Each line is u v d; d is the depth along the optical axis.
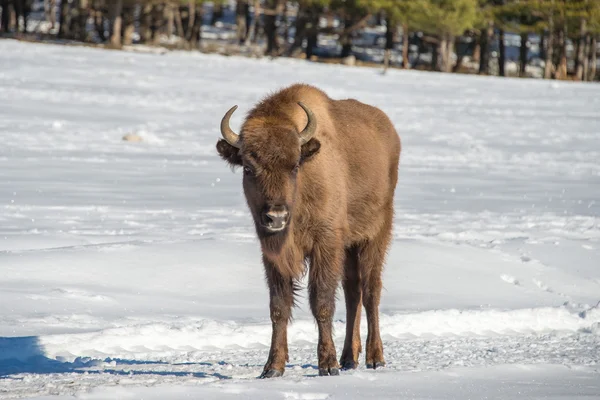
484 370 23.73
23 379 22.00
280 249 23.38
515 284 37.53
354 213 27.47
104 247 38.53
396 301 34.09
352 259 28.20
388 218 29.41
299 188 23.81
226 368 24.66
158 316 30.48
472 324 31.64
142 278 35.03
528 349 28.27
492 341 29.59
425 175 71.00
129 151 77.56
